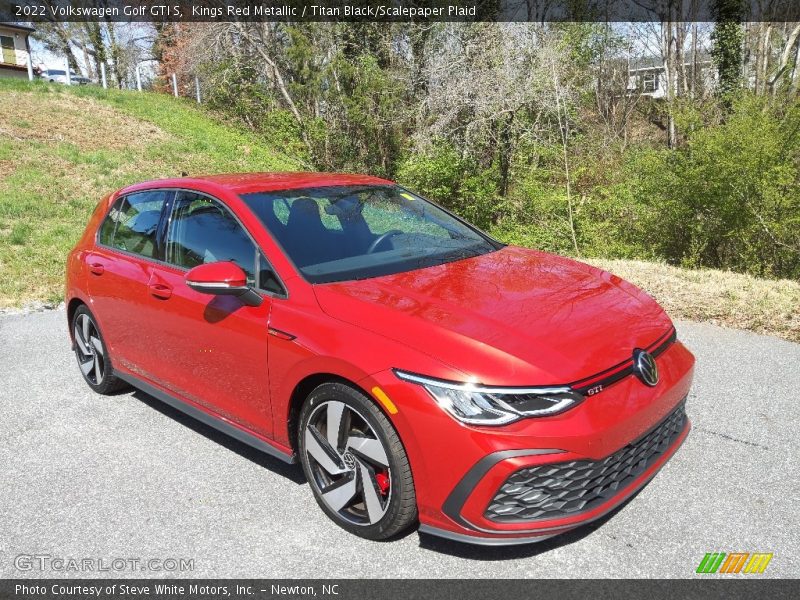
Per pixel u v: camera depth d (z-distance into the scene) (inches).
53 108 874.8
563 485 103.1
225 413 147.3
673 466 140.8
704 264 463.2
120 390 199.5
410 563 112.9
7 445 164.4
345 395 116.0
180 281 153.6
